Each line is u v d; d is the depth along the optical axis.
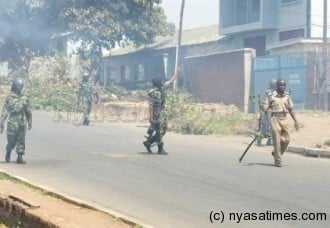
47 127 19.67
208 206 7.66
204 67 32.69
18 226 6.83
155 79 13.18
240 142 16.78
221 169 11.00
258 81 29.27
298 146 14.87
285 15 37.66
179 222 6.79
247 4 39.62
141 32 39.69
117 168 10.95
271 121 11.77
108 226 6.09
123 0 37.88
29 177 9.86
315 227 6.58
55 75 31.14
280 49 33.41
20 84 11.53
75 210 6.86
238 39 42.06
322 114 23.72
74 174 10.23
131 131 19.16
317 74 26.75
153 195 8.40
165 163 11.70
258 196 8.37
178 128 20.23
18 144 11.51
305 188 9.06
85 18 36.56
